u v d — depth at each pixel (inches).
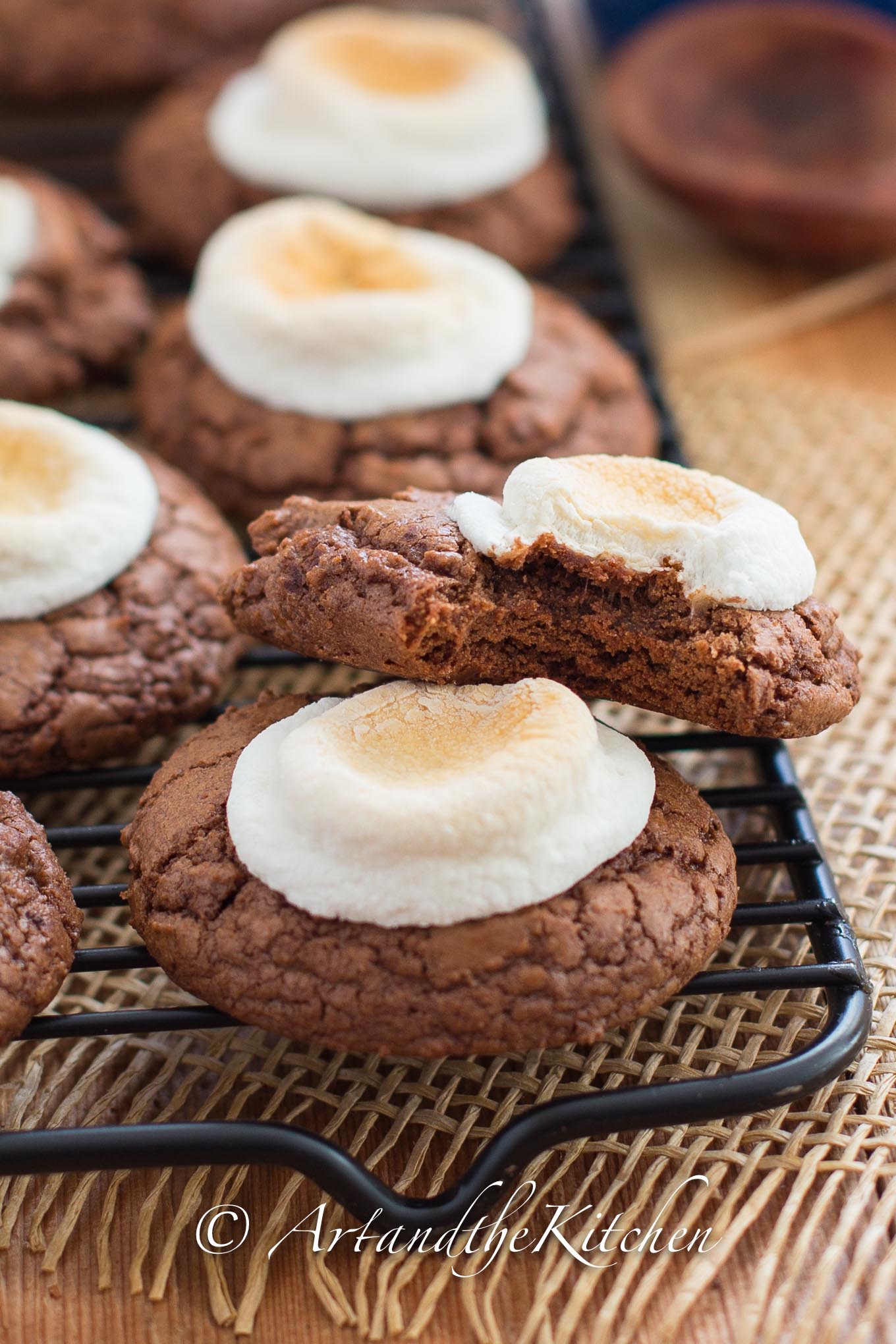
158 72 17.1
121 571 12.6
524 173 15.6
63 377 14.4
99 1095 11.7
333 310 13.4
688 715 11.7
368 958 11.1
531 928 11.1
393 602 11.4
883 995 11.9
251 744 11.7
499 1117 11.4
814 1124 11.5
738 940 12.0
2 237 14.4
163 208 15.6
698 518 11.7
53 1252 11.2
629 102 16.4
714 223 16.2
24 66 16.8
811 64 16.6
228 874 11.3
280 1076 11.7
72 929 11.5
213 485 13.6
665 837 11.4
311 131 15.3
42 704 12.2
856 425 15.0
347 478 13.4
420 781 11.2
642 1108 11.0
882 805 12.7
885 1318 11.0
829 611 11.8
